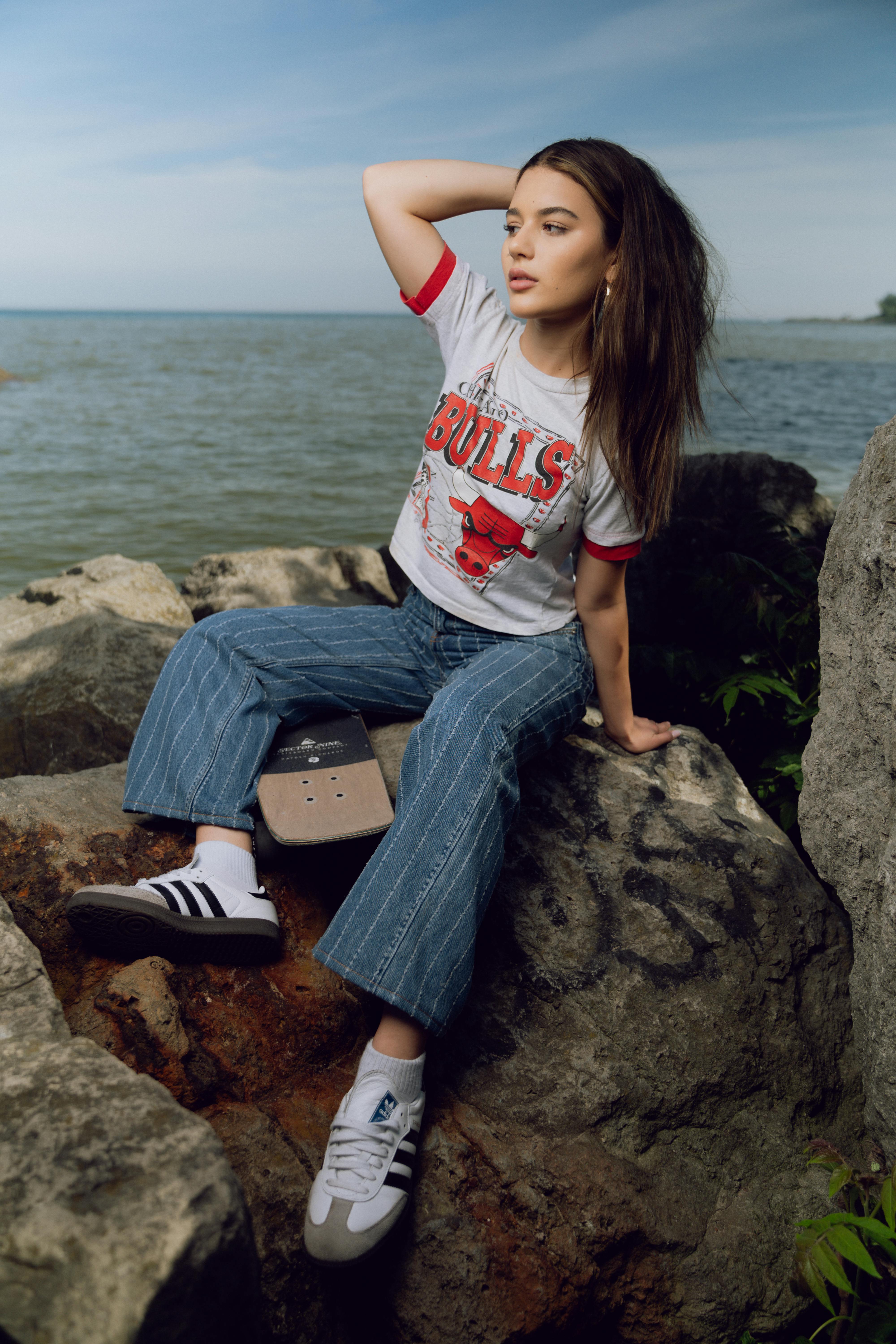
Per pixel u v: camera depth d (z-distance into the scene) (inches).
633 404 72.2
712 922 78.9
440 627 81.8
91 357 1769.2
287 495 436.8
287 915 74.4
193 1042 64.4
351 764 78.1
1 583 279.4
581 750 91.7
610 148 70.6
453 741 67.4
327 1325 58.0
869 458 66.5
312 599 187.9
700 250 75.0
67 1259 37.1
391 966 61.2
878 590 65.6
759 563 124.0
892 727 64.5
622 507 75.6
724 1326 65.6
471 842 64.4
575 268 70.5
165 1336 37.0
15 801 75.4
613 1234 64.5
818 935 81.7
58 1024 53.4
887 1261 67.6
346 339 3390.7
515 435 75.8
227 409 861.8
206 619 80.5
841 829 72.1
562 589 81.6
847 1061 78.3
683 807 87.2
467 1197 63.7
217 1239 39.1
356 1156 58.2
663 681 122.6
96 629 143.1
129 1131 43.4
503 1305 60.3
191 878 67.2
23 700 135.7
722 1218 68.6
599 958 76.4
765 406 939.3
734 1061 73.4
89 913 62.6
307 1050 68.5
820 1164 69.7
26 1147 42.3
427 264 80.7
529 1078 70.3
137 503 408.8
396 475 504.4
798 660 115.3
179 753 73.6
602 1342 64.9
